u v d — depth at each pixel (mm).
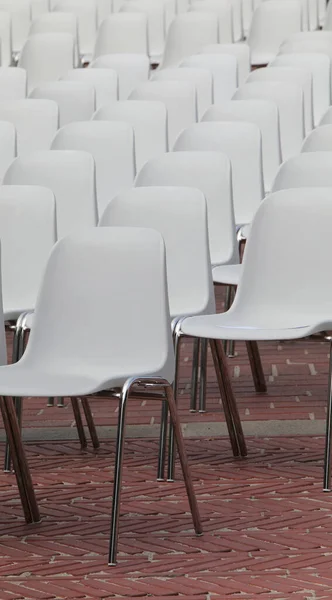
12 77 9203
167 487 4512
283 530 3963
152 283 4156
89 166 5957
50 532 4047
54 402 5836
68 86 8305
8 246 5309
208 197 5805
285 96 7953
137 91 8266
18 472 4137
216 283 5391
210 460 4836
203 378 5586
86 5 12594
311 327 4320
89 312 4262
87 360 4242
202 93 8805
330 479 4418
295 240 4855
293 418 5352
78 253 4289
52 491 4504
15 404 4910
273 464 4738
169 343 4074
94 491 4492
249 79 8617
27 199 5285
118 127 6762
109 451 5027
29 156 6023
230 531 3977
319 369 6227
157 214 5105
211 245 5820
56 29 11578
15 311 5078
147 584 3516
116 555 3707
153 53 12477
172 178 5832
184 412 5570
